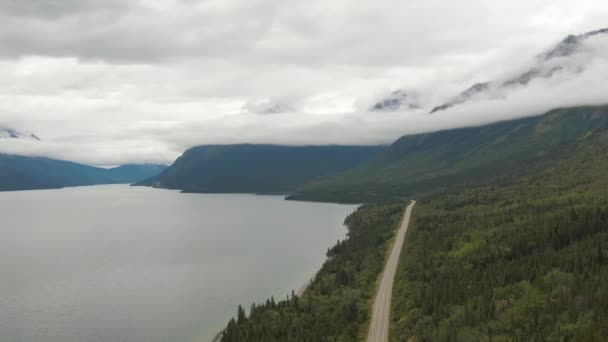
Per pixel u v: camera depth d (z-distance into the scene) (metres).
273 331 158.25
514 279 172.50
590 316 129.12
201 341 180.75
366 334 157.88
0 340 183.75
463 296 168.25
